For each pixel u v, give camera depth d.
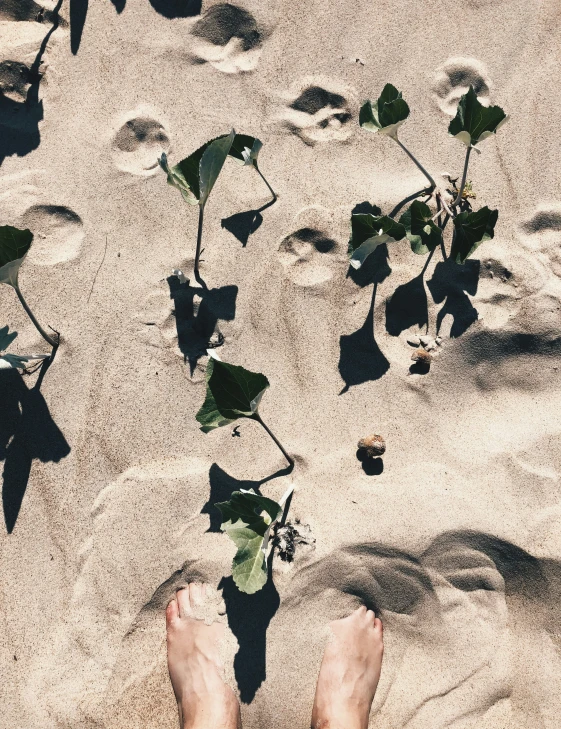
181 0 2.26
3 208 2.19
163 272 2.16
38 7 2.24
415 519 2.05
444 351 2.12
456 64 2.23
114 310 2.15
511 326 2.10
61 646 2.04
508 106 2.22
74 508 2.09
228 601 2.04
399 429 2.11
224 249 2.17
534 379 2.11
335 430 2.12
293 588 2.03
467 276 2.14
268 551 1.86
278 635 2.02
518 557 2.03
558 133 2.20
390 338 2.14
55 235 2.19
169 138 2.22
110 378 2.13
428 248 2.06
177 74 2.24
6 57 2.22
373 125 2.02
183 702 1.98
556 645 2.02
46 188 2.20
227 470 2.10
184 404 2.13
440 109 2.22
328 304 2.15
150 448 2.12
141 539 2.08
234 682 1.99
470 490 2.06
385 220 1.88
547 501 2.05
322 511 2.07
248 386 1.73
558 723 1.98
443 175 2.20
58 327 2.15
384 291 2.15
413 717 2.01
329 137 2.21
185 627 2.02
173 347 2.14
